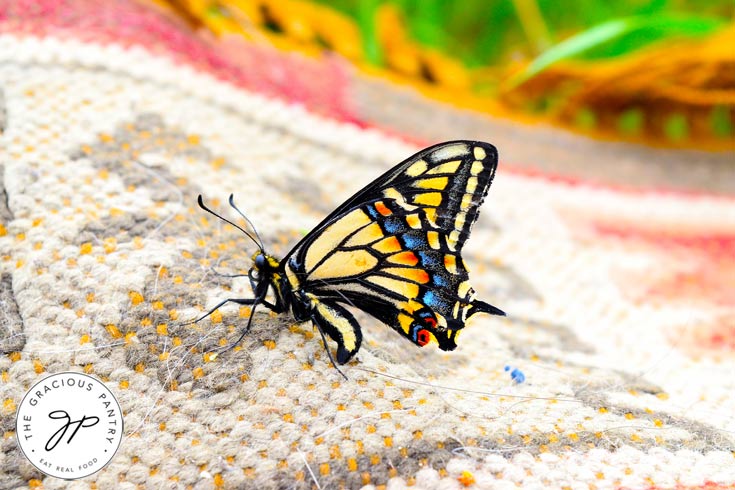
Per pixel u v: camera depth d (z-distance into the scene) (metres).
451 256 0.35
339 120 0.43
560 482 0.34
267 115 0.42
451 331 0.35
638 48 0.53
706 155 0.47
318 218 0.40
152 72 0.41
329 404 0.34
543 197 0.44
